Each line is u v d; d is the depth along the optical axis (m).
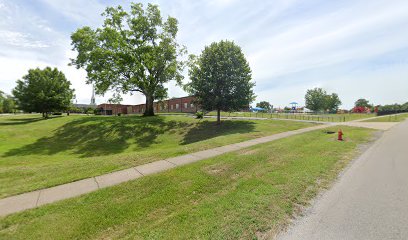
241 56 23.42
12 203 4.62
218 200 4.57
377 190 4.99
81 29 30.11
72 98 42.19
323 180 5.73
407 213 3.91
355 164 7.33
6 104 83.75
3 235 3.50
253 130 19.00
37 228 3.68
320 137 13.88
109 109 75.12
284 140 12.31
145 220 3.90
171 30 31.33
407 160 7.70
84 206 4.42
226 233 3.41
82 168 7.03
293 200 4.54
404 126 21.22
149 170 6.76
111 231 3.60
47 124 26.23
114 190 5.18
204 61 23.66
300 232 3.43
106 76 29.28
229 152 9.17
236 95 22.27
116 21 29.88
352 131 17.11
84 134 21.08
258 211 4.07
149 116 31.55
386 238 3.21
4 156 13.64
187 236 3.36
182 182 5.64
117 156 8.66
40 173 6.60
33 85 37.47
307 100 75.94
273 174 6.14
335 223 3.65
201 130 21.62
